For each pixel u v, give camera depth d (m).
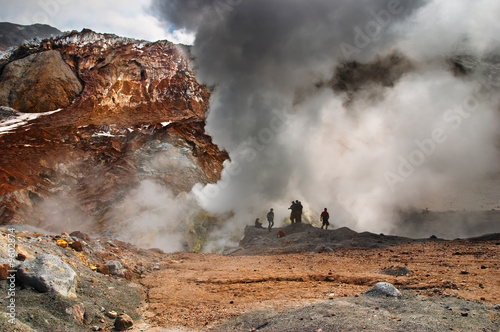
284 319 5.48
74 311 5.59
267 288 8.13
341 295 6.79
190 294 7.96
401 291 6.55
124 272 9.01
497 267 8.49
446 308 5.33
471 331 4.44
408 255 11.45
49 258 6.28
